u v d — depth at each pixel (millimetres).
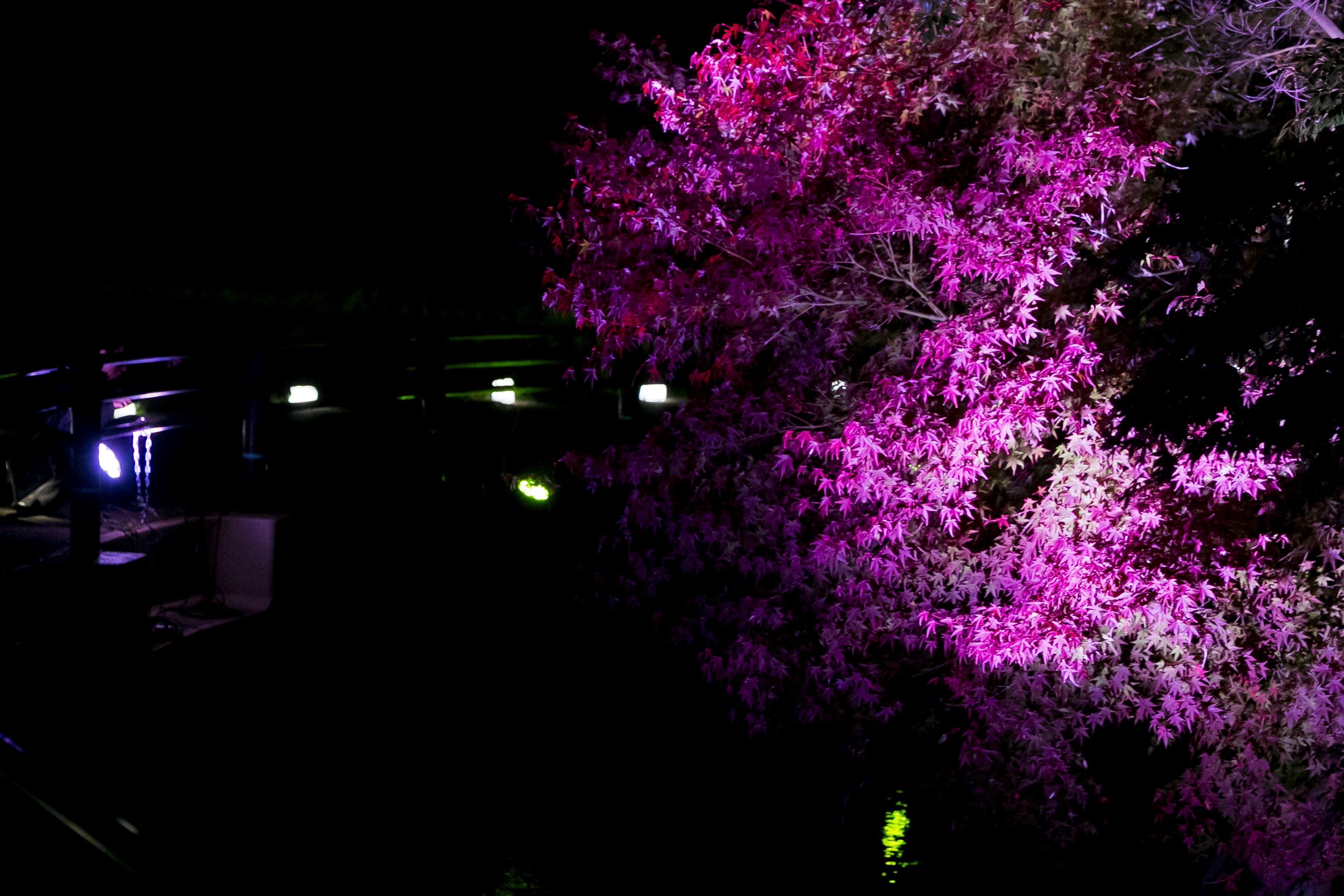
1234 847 8312
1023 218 7555
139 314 12641
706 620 9586
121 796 8938
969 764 9133
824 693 9289
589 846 9695
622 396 17859
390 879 8812
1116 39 8180
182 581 12539
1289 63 7727
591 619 14500
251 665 11867
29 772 3979
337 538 13922
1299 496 7156
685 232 8336
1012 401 7641
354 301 17172
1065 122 7887
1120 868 9742
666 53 8883
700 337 9375
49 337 10945
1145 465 7492
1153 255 7547
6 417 11672
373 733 11234
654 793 10570
